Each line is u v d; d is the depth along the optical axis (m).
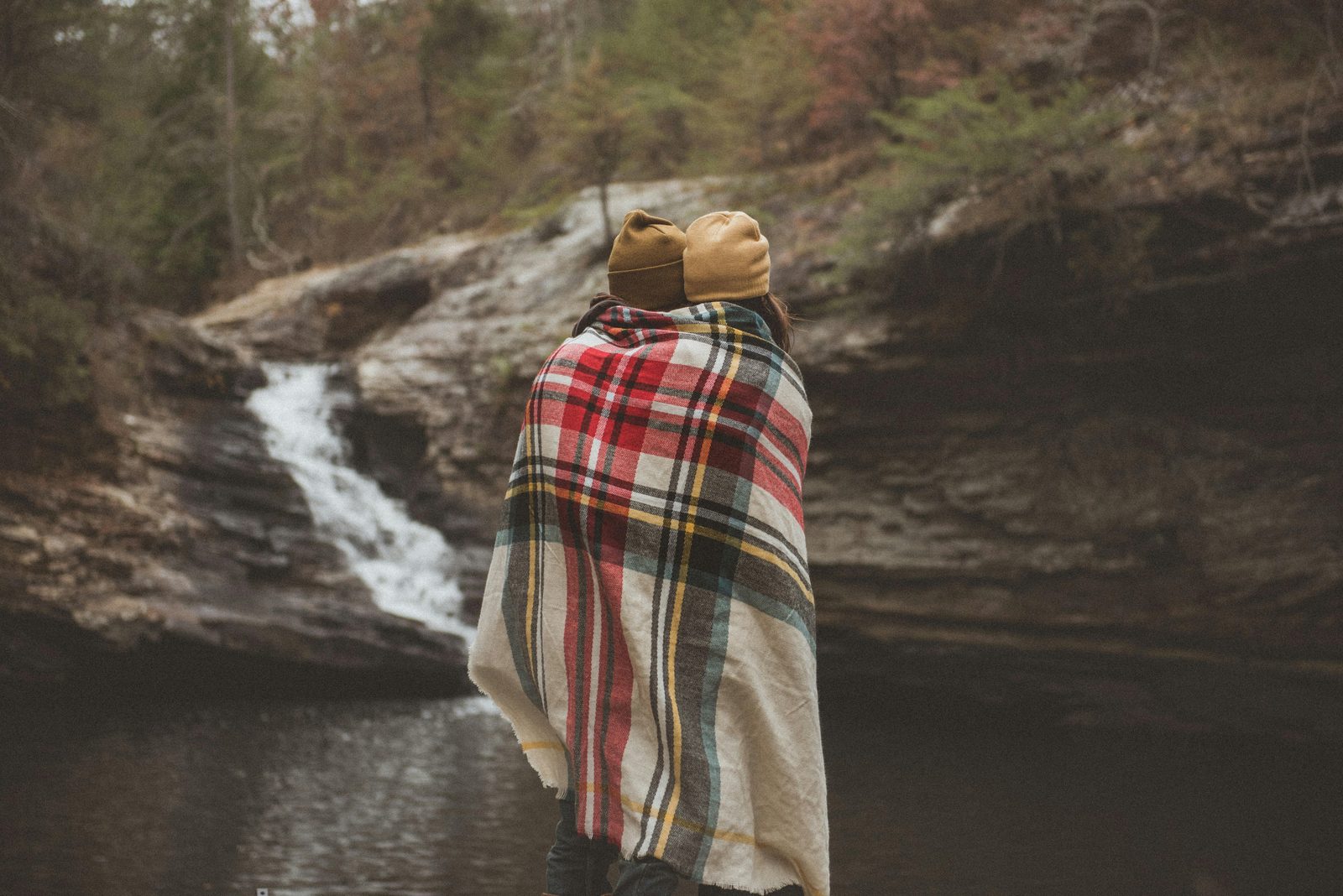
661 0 25.47
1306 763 10.98
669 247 1.81
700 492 1.66
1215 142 11.50
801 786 1.65
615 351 1.76
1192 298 11.88
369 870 7.03
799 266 14.95
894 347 13.89
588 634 1.67
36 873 6.80
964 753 11.50
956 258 13.00
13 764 9.90
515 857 7.34
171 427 16.44
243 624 14.23
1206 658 12.33
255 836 7.79
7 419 14.11
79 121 17.16
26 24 15.18
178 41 30.78
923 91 16.94
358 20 34.03
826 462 15.04
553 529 1.71
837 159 18.22
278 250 30.53
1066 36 15.06
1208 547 12.32
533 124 28.56
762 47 20.22
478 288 21.09
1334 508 11.68
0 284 14.38
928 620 14.12
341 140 33.97
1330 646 11.61
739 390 1.70
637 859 1.58
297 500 16.92
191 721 12.58
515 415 18.59
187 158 30.14
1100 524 12.95
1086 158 11.85
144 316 17.75
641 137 22.52
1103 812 8.73
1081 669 13.21
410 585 17.14
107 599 13.73
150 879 6.74
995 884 6.83
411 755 10.82
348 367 20.75
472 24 30.56
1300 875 7.03
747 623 1.65
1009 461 13.69
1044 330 13.06
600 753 1.63
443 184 29.78
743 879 1.58
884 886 6.78
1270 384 12.16
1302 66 11.75
